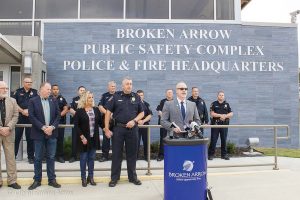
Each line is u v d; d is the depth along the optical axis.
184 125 6.20
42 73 11.42
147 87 12.06
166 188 5.59
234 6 12.58
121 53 12.09
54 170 7.00
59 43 12.06
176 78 12.12
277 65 12.45
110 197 6.19
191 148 5.52
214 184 7.06
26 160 8.97
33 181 7.00
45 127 6.59
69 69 12.02
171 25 12.22
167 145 5.58
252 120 12.27
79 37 12.09
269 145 12.34
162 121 6.38
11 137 6.73
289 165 8.85
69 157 9.23
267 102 12.35
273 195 6.32
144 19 12.22
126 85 6.98
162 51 12.15
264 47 12.44
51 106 6.78
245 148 11.59
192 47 12.21
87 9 12.45
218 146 11.51
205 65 12.20
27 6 12.38
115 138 6.96
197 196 5.52
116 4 12.50
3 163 8.52
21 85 10.57
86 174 7.54
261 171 8.18
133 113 7.02
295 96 12.48
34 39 10.73
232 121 12.19
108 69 12.04
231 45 12.30
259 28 12.44
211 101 12.15
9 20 12.31
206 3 12.71
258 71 12.37
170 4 12.55
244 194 6.38
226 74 12.24
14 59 10.60
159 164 8.75
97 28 12.12
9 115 6.67
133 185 6.99
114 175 6.95
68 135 10.89
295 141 12.47
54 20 12.09
